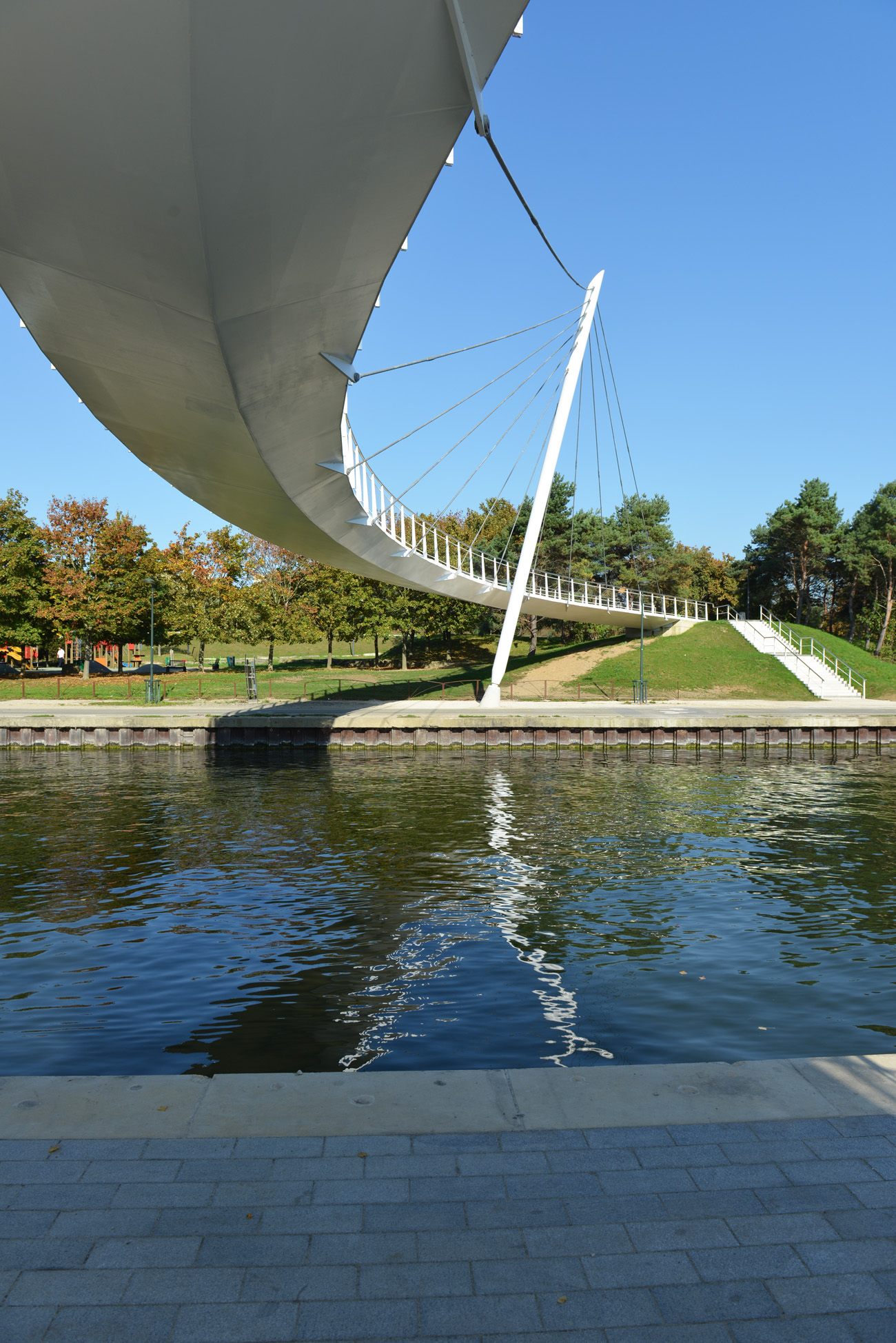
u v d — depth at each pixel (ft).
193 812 70.03
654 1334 10.57
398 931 38.99
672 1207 12.98
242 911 42.32
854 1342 10.49
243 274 33.68
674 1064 17.75
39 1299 11.03
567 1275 11.57
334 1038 27.14
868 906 42.88
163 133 26.68
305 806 72.95
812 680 170.09
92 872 50.31
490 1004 30.09
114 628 187.01
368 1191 13.30
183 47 23.88
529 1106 15.96
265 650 319.06
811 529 247.50
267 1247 12.03
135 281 35.01
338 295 38.60
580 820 66.28
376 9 24.09
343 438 66.69
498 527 272.31
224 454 60.34
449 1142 14.70
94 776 93.56
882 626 258.57
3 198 30.91
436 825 64.23
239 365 41.52
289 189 29.86
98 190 29.71
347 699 160.25
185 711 134.82
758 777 91.09
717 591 283.79
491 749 117.39
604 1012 29.19
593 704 150.41
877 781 87.92
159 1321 10.70
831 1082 16.97
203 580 211.61
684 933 38.52
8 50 24.21
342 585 217.36
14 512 192.24
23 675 200.85
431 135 30.22
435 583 140.46
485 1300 11.09
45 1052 26.27
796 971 33.53
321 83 25.93
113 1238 12.20
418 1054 25.85
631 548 252.42
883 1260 11.91
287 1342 10.42
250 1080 16.90
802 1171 13.92
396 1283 11.37
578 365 143.74
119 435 62.13
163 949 36.58
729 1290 11.32
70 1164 13.96
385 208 33.42
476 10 25.03
